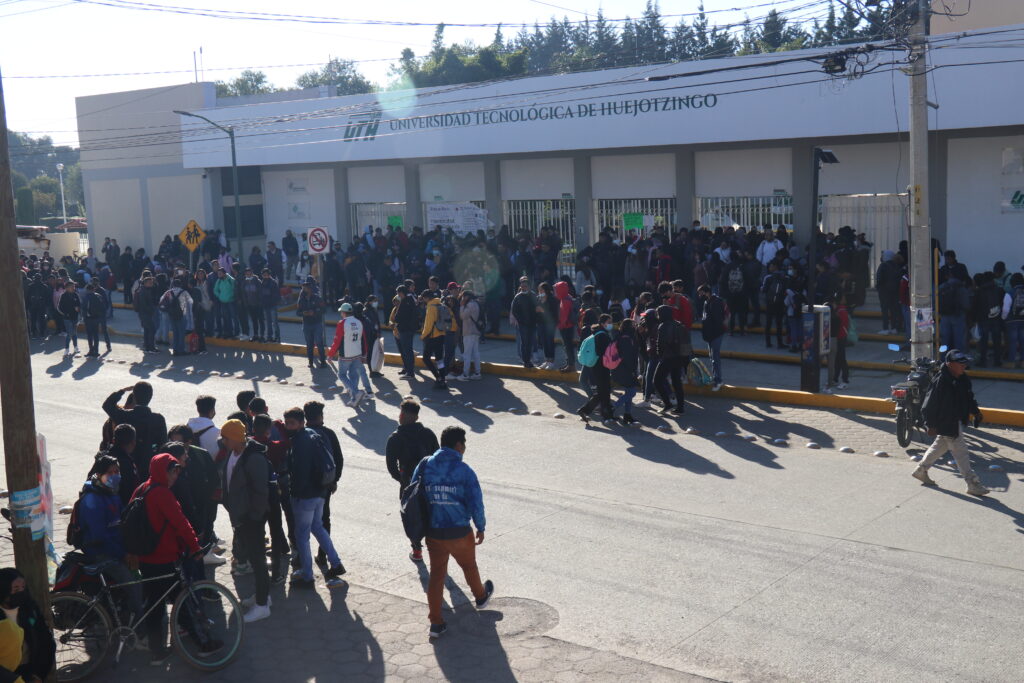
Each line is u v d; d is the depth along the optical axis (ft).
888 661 23.84
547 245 82.12
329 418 52.70
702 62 78.28
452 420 51.49
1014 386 53.16
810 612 26.81
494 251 80.94
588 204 94.27
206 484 28.63
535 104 88.43
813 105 73.36
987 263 72.95
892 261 65.82
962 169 72.95
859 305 74.18
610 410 49.93
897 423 43.19
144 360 74.18
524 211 99.60
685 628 26.16
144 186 132.26
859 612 26.71
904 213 76.48
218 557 32.55
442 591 26.53
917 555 30.71
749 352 64.85
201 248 109.40
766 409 51.52
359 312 62.49
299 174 117.39
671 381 53.57
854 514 34.78
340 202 113.60
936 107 52.65
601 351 49.06
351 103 102.32
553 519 35.29
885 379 56.08
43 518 23.95
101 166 136.46
